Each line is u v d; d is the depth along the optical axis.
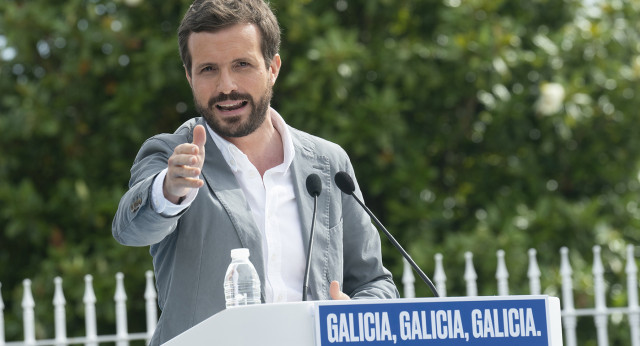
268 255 6.45
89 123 20.62
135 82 20.06
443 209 19.98
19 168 20.86
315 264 6.57
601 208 20.64
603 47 20.59
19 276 20.56
